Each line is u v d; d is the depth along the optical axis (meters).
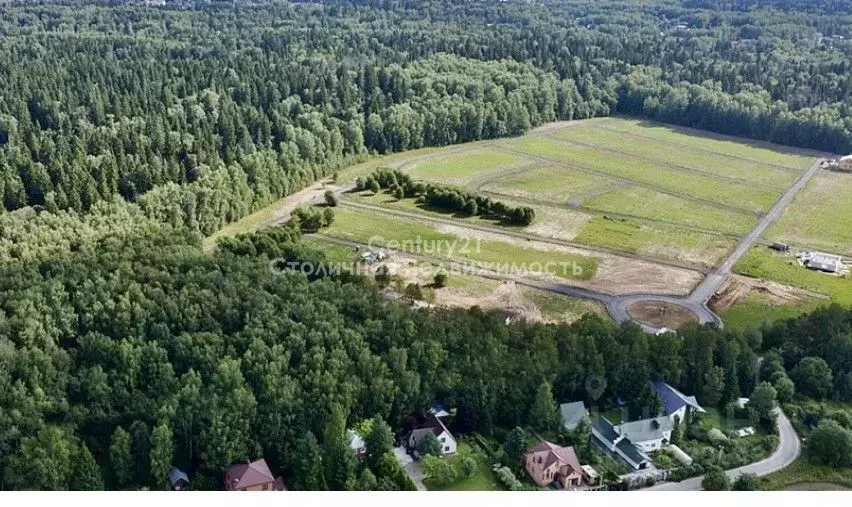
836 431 83.25
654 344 97.38
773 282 135.75
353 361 90.88
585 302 125.00
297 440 80.12
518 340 98.81
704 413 91.81
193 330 96.69
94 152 163.38
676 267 141.88
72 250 121.88
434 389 90.19
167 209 141.62
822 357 100.75
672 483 80.19
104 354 91.19
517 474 80.81
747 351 96.88
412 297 121.75
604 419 88.19
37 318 95.44
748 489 78.06
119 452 76.94
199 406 81.06
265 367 87.50
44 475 73.81
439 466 78.12
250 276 110.38
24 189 141.25
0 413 80.81
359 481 76.00
